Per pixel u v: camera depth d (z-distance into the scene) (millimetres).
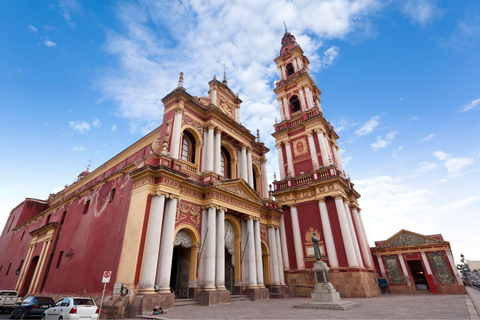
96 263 14461
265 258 20812
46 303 14539
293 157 25969
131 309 10664
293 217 22688
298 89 28328
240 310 11453
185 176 14758
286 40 34281
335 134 28547
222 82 23750
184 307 12398
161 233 13109
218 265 15062
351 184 25438
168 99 17984
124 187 15391
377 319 8344
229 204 17188
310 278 20172
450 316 8578
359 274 18156
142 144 18859
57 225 23078
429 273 24156
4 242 35438
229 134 20688
